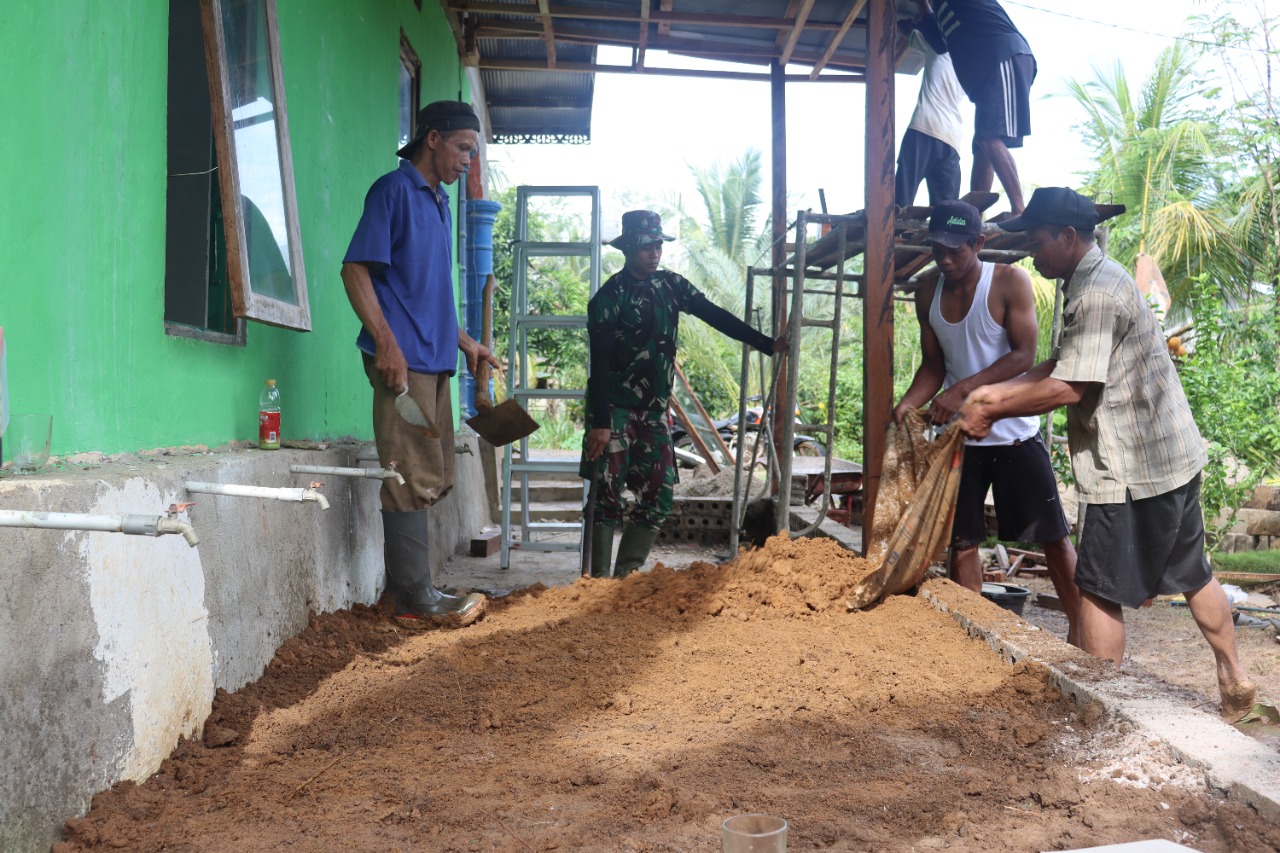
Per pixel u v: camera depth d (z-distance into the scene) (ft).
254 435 14.03
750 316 26.02
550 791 8.79
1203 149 53.72
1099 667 11.76
